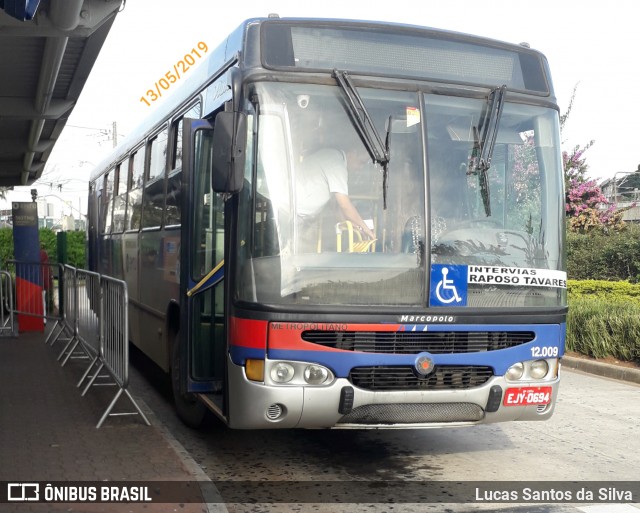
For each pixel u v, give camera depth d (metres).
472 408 6.00
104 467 6.01
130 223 11.12
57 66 10.13
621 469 6.62
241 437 7.53
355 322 5.70
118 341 7.80
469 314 5.92
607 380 11.29
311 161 5.86
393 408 5.81
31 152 18.03
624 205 24.05
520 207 6.32
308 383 5.66
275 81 5.91
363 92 6.05
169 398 9.48
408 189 5.98
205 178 7.04
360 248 5.82
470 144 6.20
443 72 6.33
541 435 7.80
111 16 8.88
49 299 16.33
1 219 42.59
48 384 9.32
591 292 16.98
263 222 5.74
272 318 5.63
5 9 6.68
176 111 8.52
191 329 6.99
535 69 6.69
